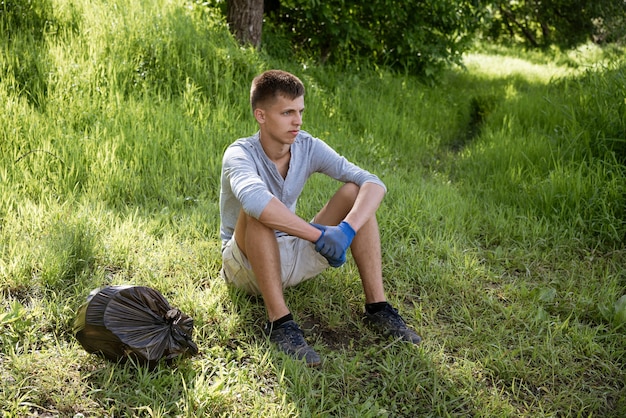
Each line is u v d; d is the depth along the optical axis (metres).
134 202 4.56
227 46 6.91
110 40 6.39
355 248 3.33
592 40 18.80
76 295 3.22
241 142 3.29
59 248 3.50
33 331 2.96
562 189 5.10
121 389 2.70
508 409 2.84
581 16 18.30
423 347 3.23
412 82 8.70
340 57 8.41
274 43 8.00
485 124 7.88
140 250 3.81
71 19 6.62
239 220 3.18
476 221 4.84
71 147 4.84
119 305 2.77
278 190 3.32
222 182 3.35
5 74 5.61
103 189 4.54
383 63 8.91
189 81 6.33
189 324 2.94
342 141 6.33
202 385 2.72
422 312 3.62
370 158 6.16
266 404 2.69
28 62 5.70
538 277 4.16
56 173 4.61
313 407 2.75
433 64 9.12
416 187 5.37
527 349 3.30
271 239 3.06
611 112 5.80
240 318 3.28
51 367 2.74
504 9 19.39
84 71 5.81
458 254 4.25
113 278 3.51
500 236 4.66
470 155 6.52
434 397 2.88
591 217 4.78
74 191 4.45
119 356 2.77
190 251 3.92
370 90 7.80
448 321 3.58
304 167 3.36
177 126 5.57
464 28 9.30
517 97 8.64
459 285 3.89
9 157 4.63
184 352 2.88
